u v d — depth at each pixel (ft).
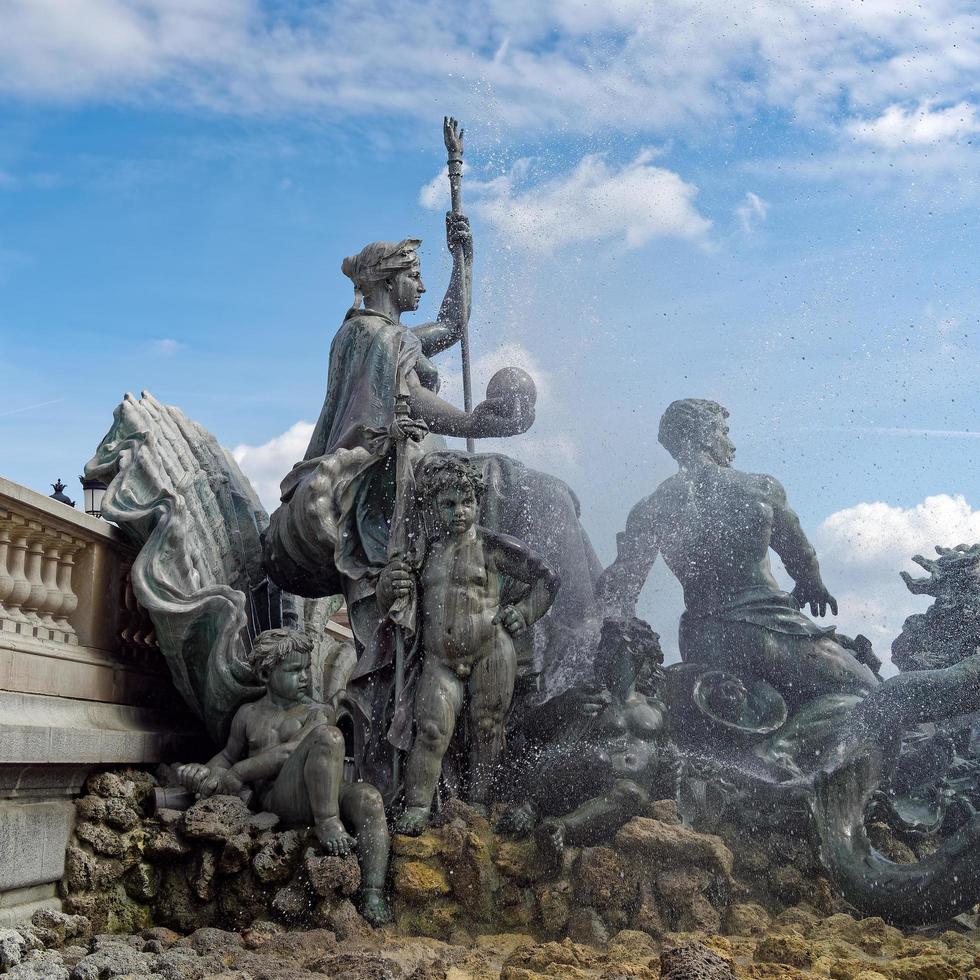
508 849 29.60
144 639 37.65
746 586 38.37
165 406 40.32
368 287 42.37
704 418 40.65
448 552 33.32
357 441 38.81
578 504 40.63
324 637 51.47
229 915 29.04
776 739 35.19
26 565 32.53
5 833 26.96
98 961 23.93
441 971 24.68
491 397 40.47
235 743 32.76
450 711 32.19
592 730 31.73
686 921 28.35
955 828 33.58
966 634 38.04
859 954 25.68
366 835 29.40
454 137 47.34
